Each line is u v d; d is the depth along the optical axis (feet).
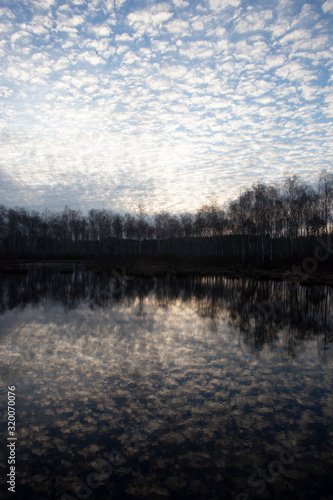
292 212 107.14
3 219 197.77
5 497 9.89
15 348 24.29
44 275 94.43
